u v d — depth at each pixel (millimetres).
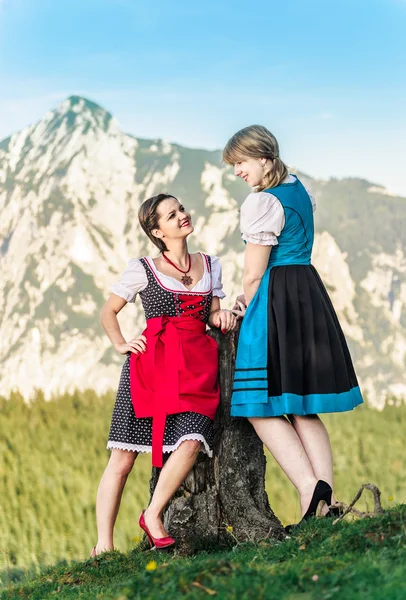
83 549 8922
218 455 5027
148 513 4539
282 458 4574
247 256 4699
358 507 9328
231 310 4930
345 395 4645
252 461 5078
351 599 2764
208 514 4988
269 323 4621
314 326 4641
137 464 10148
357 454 10742
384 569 3043
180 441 4488
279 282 4664
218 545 4941
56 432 11305
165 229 4734
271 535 4906
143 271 4777
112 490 4824
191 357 4652
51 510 9359
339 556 3383
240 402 4613
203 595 2947
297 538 4008
